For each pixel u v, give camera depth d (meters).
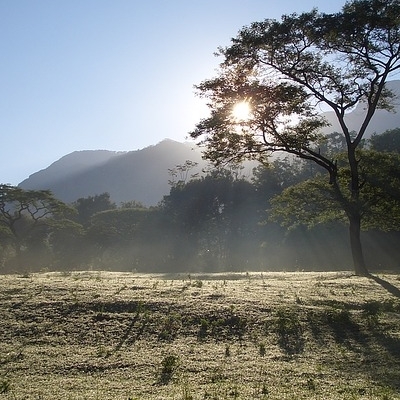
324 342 11.56
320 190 24.20
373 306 14.36
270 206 58.59
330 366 9.98
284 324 12.52
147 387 8.79
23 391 8.71
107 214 66.94
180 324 12.69
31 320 13.02
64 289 16.31
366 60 23.45
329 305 14.39
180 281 19.72
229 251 56.22
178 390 8.52
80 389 8.77
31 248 61.09
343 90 23.94
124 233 60.66
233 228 60.59
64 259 57.22
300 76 23.77
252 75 23.81
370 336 11.95
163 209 66.31
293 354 10.75
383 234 38.19
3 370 9.95
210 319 12.99
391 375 9.42
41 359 10.52
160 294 15.58
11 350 11.12
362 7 21.86
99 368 9.97
